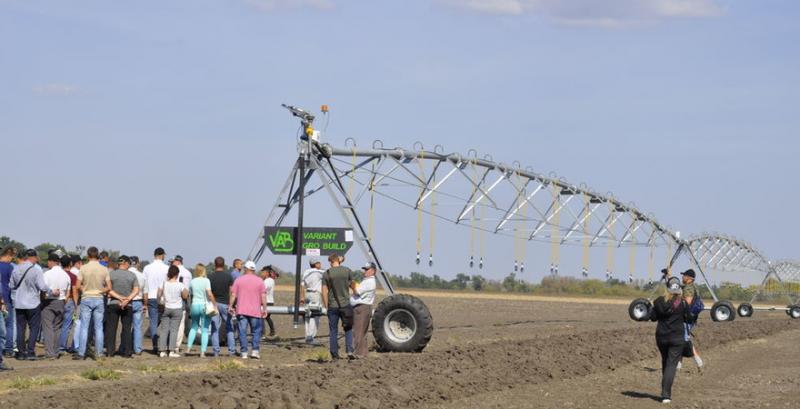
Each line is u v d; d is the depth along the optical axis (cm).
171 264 2866
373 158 3816
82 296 2620
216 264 2891
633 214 5416
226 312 2873
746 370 2931
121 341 2705
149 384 2066
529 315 6525
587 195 5022
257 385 2069
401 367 2517
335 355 2797
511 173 4528
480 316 6259
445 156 4081
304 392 1969
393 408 1922
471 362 2716
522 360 2798
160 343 2738
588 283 12362
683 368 2953
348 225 3400
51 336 2614
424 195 3984
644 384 2528
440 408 1983
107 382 2162
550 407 2072
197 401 1803
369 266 2891
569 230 4897
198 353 2878
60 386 2089
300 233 3331
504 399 2147
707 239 6244
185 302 3081
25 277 2559
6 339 2573
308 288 3334
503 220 4503
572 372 2669
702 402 2225
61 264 2650
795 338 4394
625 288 12188
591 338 3759
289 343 3325
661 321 2223
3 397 1867
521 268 4534
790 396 2341
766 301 8456
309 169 3438
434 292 11725
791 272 6925
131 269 2816
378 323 3084
